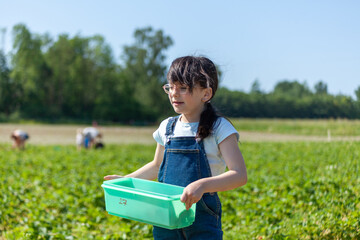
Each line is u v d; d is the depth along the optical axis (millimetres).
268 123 17328
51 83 55000
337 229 3455
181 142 2176
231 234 4016
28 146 16688
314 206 4508
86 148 16203
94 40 58719
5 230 4230
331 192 4730
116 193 2018
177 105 2107
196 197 1799
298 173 7250
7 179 7289
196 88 2072
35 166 9961
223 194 5852
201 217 2094
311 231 3559
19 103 51625
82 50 58938
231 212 5020
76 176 8047
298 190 5469
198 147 2117
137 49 57781
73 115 55750
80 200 5488
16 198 5586
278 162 9609
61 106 55438
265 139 15570
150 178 2408
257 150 13016
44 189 6688
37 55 53375
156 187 2105
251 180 6953
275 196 5496
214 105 2297
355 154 6172
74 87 55438
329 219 3709
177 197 1845
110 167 10070
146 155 13641
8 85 50594
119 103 54906
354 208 4020
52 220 4582
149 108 54031
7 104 50812
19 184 6680
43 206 5312
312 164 8016
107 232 4285
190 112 2143
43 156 12742
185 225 1928
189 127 2189
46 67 53562
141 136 26281
